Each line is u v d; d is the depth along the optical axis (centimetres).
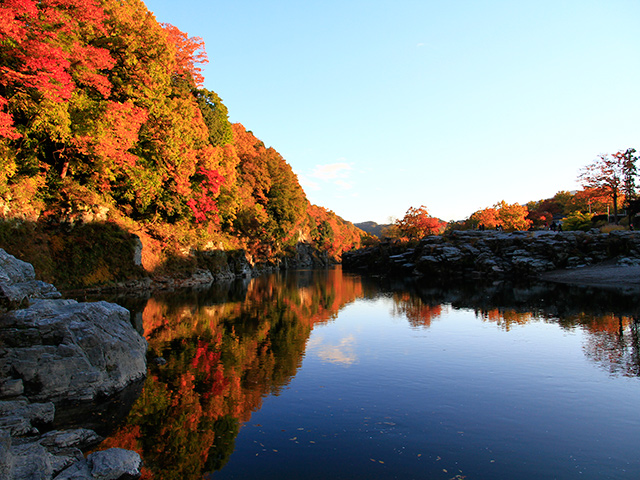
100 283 3139
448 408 938
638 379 1156
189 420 871
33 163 2762
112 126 3011
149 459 699
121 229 3528
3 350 950
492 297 3397
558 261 5628
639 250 4822
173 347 1545
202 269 4856
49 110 2427
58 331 1027
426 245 7644
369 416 889
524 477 633
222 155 5766
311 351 1509
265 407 947
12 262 1229
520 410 926
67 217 3022
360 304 3069
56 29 2478
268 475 638
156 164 3869
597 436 790
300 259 14738
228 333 1827
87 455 713
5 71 2100
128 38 3306
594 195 7200
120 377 1082
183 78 5644
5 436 590
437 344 1631
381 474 640
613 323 2045
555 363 1333
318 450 729
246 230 7438
